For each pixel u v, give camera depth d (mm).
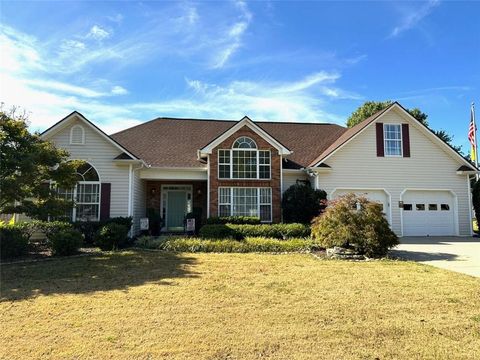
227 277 8758
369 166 19953
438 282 8312
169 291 7402
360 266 10367
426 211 20234
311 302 6656
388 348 4652
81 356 4359
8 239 11562
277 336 5012
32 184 11656
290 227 15844
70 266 10148
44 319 5672
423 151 20469
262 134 18953
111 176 16875
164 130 23531
